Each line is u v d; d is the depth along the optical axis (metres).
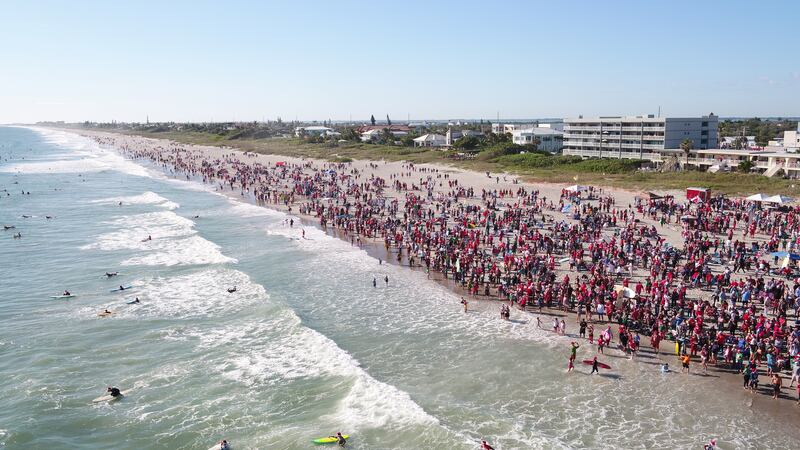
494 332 35.91
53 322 39.44
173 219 74.38
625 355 32.12
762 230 57.34
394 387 28.95
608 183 91.00
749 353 30.27
